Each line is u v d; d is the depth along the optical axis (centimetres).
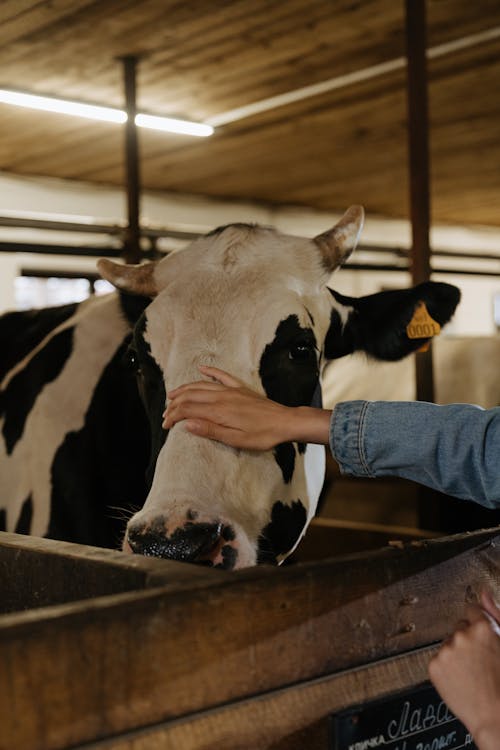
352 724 94
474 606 101
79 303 265
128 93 479
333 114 587
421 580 103
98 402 231
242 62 477
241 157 709
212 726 83
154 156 702
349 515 521
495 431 111
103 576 97
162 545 145
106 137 638
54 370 242
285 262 188
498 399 482
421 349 222
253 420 137
